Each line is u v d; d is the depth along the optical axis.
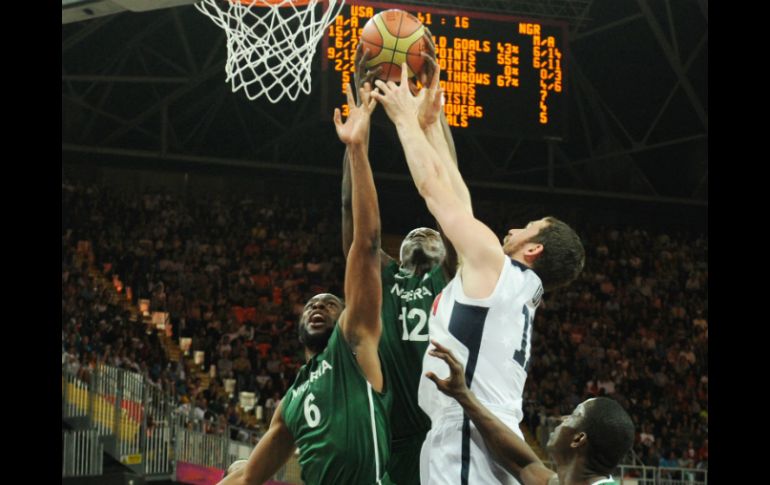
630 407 21.73
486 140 25.75
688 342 23.92
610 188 25.92
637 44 23.55
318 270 24.14
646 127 24.78
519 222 26.56
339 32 16.25
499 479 3.96
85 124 24.06
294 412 4.71
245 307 22.53
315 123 24.50
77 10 11.20
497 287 3.94
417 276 5.37
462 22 16.78
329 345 4.69
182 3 10.56
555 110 16.97
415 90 5.12
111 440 14.77
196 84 23.06
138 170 25.30
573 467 3.91
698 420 21.78
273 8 9.97
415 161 4.17
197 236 24.09
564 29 17.19
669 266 25.89
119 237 23.28
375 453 4.57
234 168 24.42
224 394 19.31
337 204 26.03
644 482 17.64
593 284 24.92
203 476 15.52
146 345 19.14
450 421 4.03
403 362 5.22
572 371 22.44
